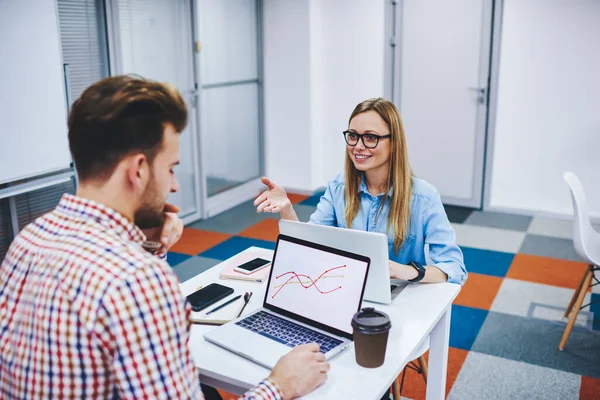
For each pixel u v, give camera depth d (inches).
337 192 86.3
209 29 194.1
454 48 195.9
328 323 59.7
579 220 107.2
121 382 35.6
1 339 38.0
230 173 215.3
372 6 205.3
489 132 197.2
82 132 37.6
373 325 52.6
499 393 97.6
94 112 37.2
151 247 48.8
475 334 118.3
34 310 36.3
